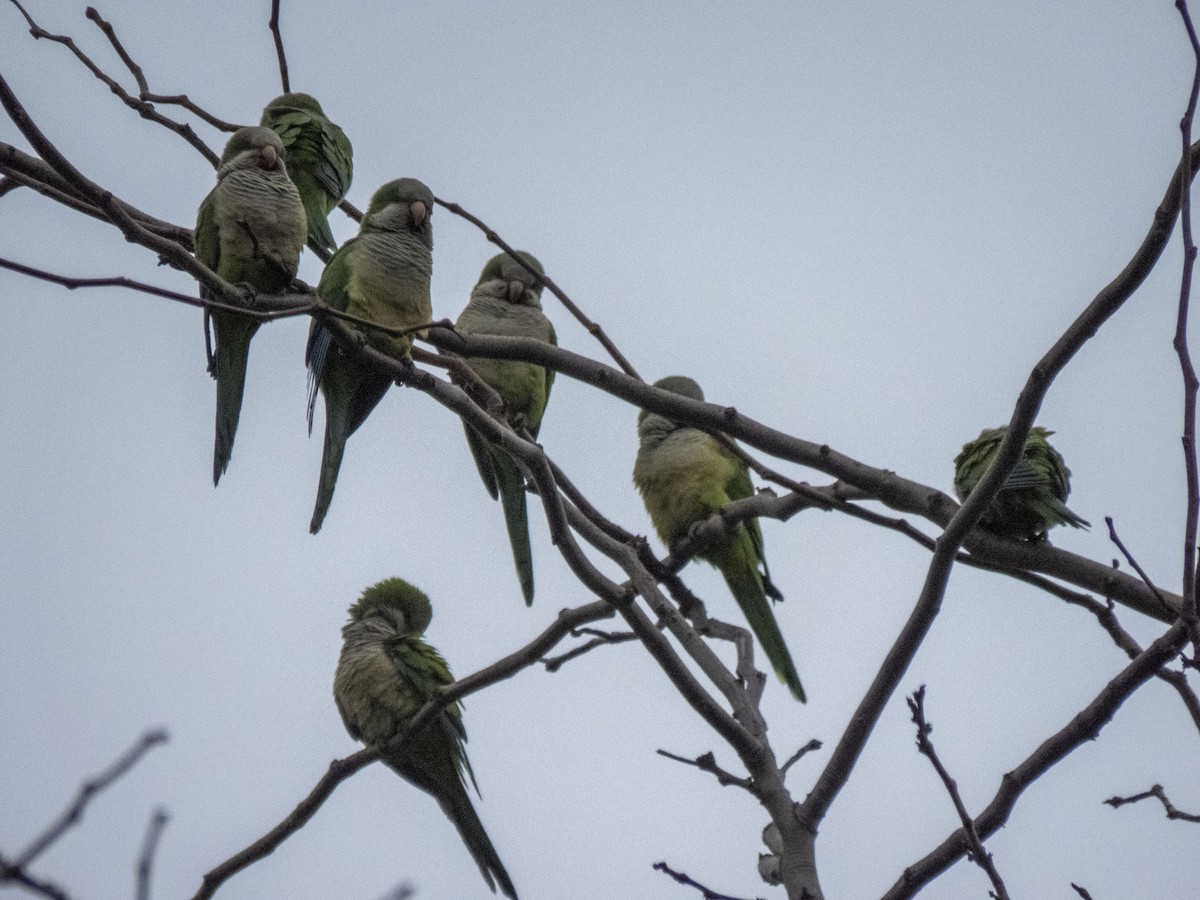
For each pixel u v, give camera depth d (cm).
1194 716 776
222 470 1055
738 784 864
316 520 1115
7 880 409
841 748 847
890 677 839
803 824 848
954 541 809
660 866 819
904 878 841
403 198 1184
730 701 919
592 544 1013
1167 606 773
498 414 1227
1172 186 718
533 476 934
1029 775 841
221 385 1063
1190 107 690
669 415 1012
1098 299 752
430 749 1191
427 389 966
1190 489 673
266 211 1093
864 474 969
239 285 1067
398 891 498
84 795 422
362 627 1288
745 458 992
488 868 1189
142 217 1086
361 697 1211
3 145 954
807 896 821
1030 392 773
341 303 1129
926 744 740
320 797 951
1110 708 820
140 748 431
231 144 1131
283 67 1127
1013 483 952
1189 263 679
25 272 626
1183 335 677
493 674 1046
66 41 1029
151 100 1082
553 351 1062
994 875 713
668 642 917
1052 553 939
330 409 1138
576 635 990
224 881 953
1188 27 688
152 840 423
